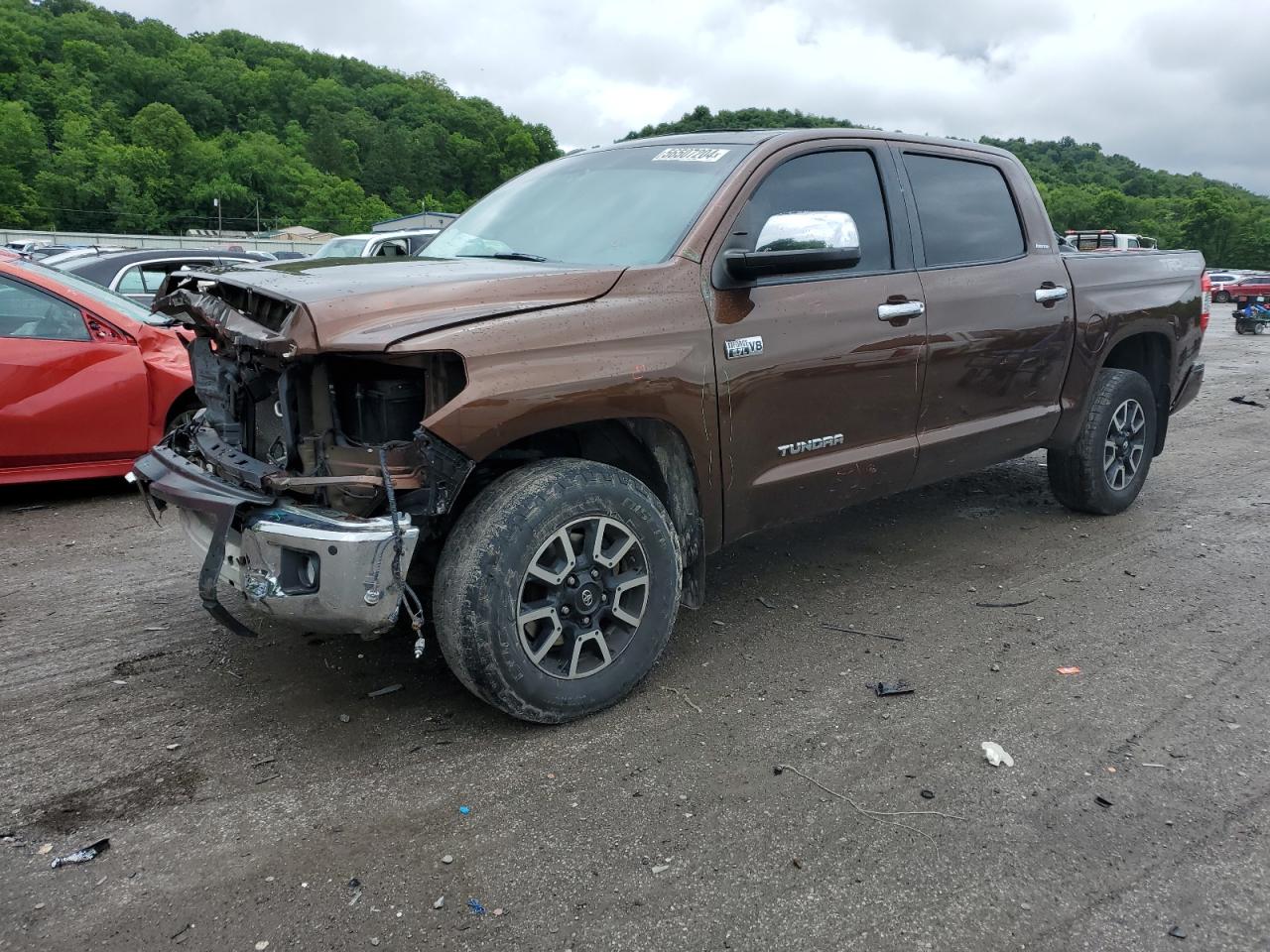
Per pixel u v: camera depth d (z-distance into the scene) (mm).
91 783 2715
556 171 4215
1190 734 3021
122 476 5879
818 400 3625
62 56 150000
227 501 2695
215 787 2697
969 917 2186
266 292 2748
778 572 4562
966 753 2902
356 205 135500
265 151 138500
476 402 2680
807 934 2131
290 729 3031
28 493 6078
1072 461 5188
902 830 2510
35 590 4289
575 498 2904
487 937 2111
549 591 2938
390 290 2764
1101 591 4297
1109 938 2123
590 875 2324
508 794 2666
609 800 2637
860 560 4734
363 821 2537
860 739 2980
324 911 2189
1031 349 4512
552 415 2840
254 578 2691
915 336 3924
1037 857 2404
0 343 5375
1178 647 3693
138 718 3100
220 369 3172
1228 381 12633
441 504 2709
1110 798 2662
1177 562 4699
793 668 3494
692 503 3363
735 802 2631
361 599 2607
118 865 2352
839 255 3314
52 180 111812
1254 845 2457
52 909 2189
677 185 3596
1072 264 4832
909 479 4125
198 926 2139
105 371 5625
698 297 3248
